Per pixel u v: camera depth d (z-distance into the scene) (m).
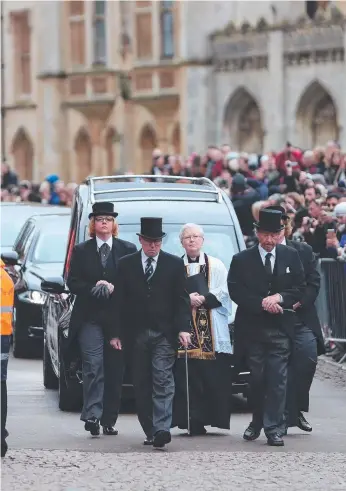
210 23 112.56
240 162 62.75
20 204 59.25
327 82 102.88
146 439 30.77
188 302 30.86
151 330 30.77
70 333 31.95
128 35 121.38
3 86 134.00
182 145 114.19
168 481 25.80
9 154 133.50
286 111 106.19
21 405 37.50
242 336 31.16
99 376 31.69
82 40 124.56
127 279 30.97
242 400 38.44
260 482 25.73
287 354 31.03
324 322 47.53
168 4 116.88
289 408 31.44
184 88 113.81
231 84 110.38
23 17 131.75
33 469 26.97
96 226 32.16
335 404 37.34
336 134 103.94
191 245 32.56
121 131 121.44
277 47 106.12
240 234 37.50
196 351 31.83
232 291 31.06
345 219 46.50
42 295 48.53
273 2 110.56
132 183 39.84
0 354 27.56
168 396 30.39
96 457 28.44
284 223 32.59
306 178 56.59
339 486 25.41
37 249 50.75
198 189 39.06
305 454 29.00
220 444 30.73
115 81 122.56
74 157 126.12
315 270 32.38
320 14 103.31
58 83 126.25
